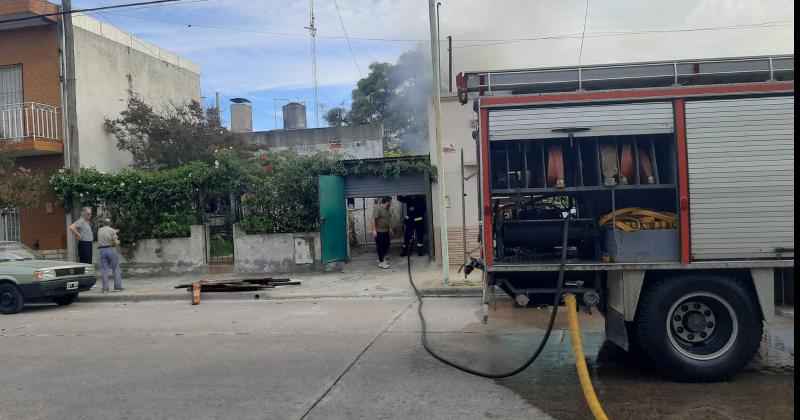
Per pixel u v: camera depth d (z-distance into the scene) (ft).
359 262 51.72
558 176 19.38
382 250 49.01
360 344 24.79
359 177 50.19
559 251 20.67
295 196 49.67
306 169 49.32
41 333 30.19
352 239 62.59
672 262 18.49
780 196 18.16
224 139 70.79
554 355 22.04
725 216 18.35
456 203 49.03
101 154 61.93
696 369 18.19
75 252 51.42
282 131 83.71
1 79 58.80
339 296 38.86
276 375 20.58
